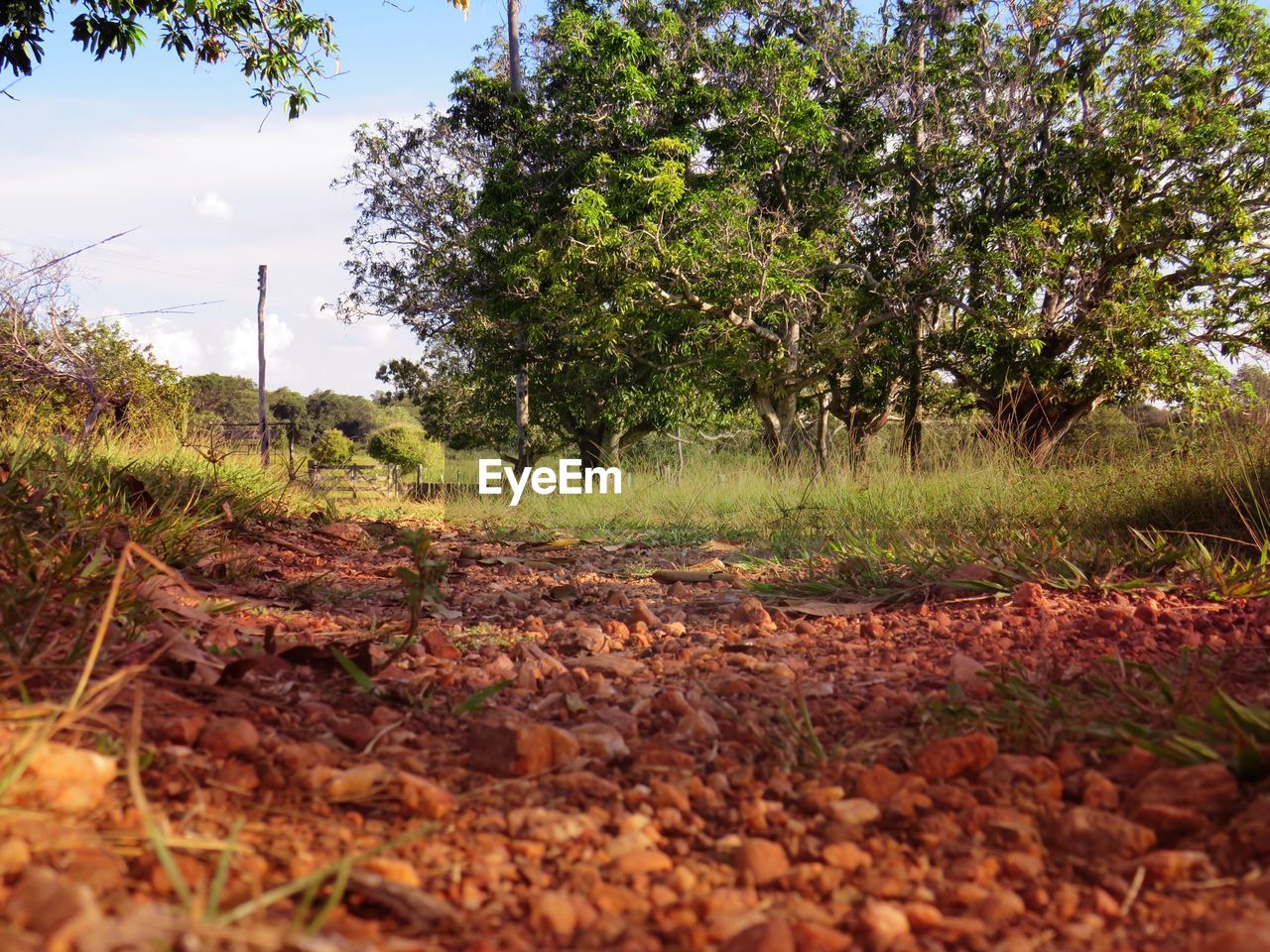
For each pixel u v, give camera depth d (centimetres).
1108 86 1728
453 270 2092
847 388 2056
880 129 1850
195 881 109
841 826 142
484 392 2514
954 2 1780
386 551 593
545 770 168
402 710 208
